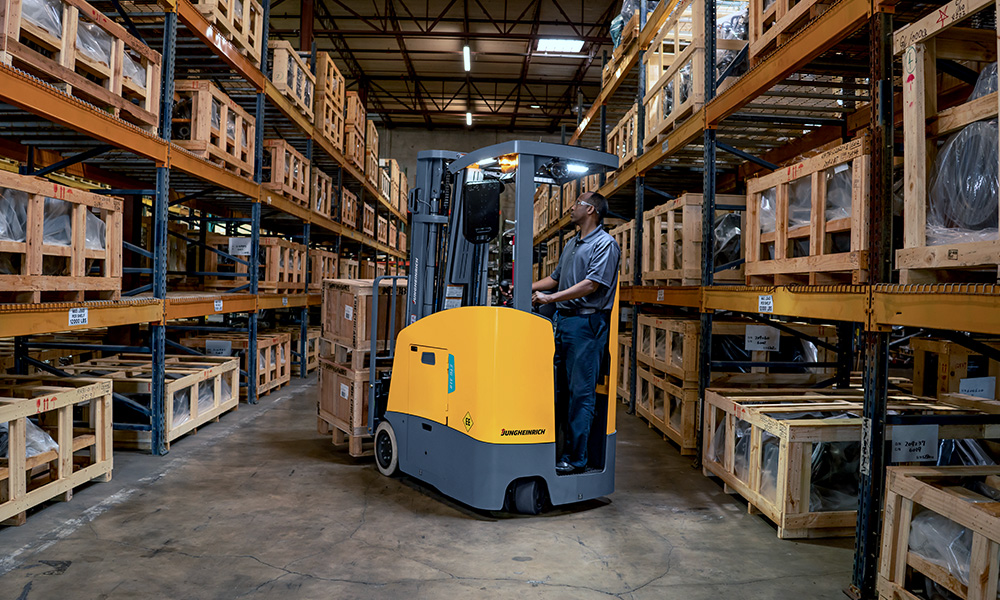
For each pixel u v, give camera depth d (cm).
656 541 361
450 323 412
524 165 380
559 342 425
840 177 339
